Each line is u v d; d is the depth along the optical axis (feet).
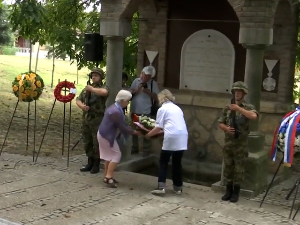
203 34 30.17
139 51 32.07
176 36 31.04
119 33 26.50
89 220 18.62
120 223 18.45
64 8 41.98
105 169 23.86
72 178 24.57
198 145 30.53
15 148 30.71
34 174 24.86
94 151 25.66
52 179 24.16
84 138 26.11
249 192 22.91
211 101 29.78
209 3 29.73
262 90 28.50
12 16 36.55
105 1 26.48
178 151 22.40
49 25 41.37
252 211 20.81
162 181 22.53
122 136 24.21
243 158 21.97
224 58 29.73
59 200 20.90
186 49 30.78
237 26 29.12
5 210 19.29
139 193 22.70
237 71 29.43
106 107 27.14
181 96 30.58
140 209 20.33
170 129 22.35
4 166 25.99
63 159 28.55
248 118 21.65
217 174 29.14
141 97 28.32
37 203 20.34
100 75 25.88
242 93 21.72
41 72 94.53
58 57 42.96
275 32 27.78
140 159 28.99
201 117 30.32
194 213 20.16
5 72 84.64
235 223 19.12
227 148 22.11
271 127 27.61
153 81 28.94
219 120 22.30
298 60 36.70
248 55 23.38
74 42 39.55
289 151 20.76
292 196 23.47
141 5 31.50
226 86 29.84
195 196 22.71
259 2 22.58
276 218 19.99
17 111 48.06
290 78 28.12
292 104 28.17
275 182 25.62
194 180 29.84
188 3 30.37
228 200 22.24
